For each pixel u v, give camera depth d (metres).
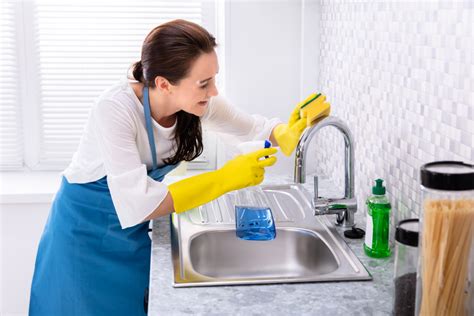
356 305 1.40
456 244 1.08
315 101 1.92
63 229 2.05
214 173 1.74
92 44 3.04
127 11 3.02
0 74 3.05
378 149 1.93
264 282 1.51
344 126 1.81
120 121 1.77
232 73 2.81
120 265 2.07
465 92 1.35
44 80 3.07
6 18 3.00
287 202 2.20
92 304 2.06
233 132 2.22
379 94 1.90
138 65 1.87
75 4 3.01
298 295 1.45
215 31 3.05
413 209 1.65
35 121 3.12
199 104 1.78
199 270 1.91
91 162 1.96
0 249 2.92
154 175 2.02
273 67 2.81
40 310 2.14
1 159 3.13
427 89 1.54
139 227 2.07
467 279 1.10
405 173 1.71
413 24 1.62
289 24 2.77
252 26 2.77
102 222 2.02
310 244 1.88
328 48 2.55
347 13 2.23
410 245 1.25
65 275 2.05
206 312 1.37
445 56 1.44
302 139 1.78
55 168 3.15
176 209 1.72
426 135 1.56
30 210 2.88
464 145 1.36
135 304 2.09
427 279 1.12
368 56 2.00
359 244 1.78
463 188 1.06
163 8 3.03
